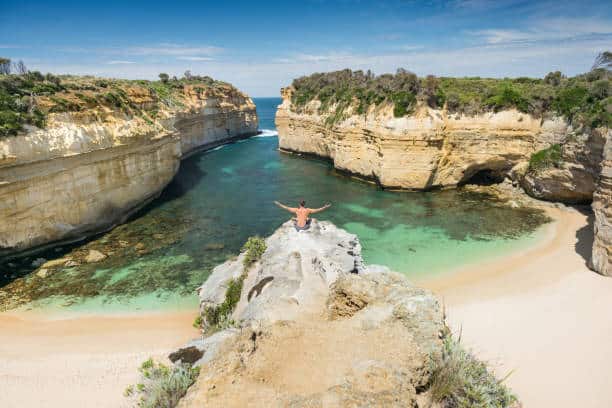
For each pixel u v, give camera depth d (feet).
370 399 24.73
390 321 35.86
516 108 115.44
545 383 41.14
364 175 139.13
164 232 89.92
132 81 185.57
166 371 36.06
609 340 46.80
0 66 101.45
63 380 43.75
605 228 63.31
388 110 125.49
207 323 51.39
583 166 93.71
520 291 61.67
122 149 95.61
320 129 173.78
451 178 126.00
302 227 58.59
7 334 52.90
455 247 80.64
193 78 272.31
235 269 57.11
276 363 31.96
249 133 268.21
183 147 184.14
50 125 77.51
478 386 31.78
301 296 43.19
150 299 62.23
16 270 69.72
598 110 91.20
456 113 121.70
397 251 79.41
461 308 57.52
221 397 26.37
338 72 197.16
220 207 109.19
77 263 73.41
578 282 62.39
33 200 73.56
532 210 102.12
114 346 50.57
